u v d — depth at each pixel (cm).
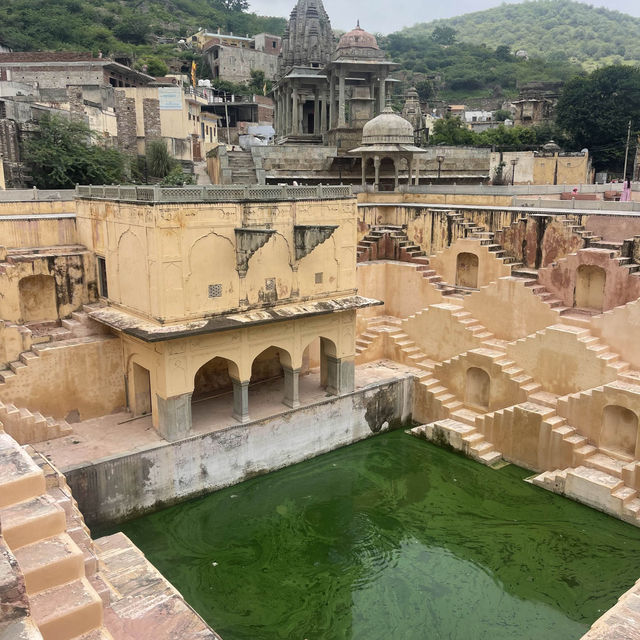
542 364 2058
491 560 1554
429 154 3684
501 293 2267
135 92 4491
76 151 3272
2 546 633
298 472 1991
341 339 2094
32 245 2023
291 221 1898
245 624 1346
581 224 2283
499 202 2761
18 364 1795
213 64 8050
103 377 1919
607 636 790
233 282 1794
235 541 1636
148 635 877
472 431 2119
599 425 1830
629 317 1889
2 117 3030
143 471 1691
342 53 3878
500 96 9819
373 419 2245
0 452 881
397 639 1309
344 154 3631
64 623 733
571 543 1608
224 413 1958
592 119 5816
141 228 1670
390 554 1588
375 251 2806
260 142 5531
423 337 2491
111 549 1213
